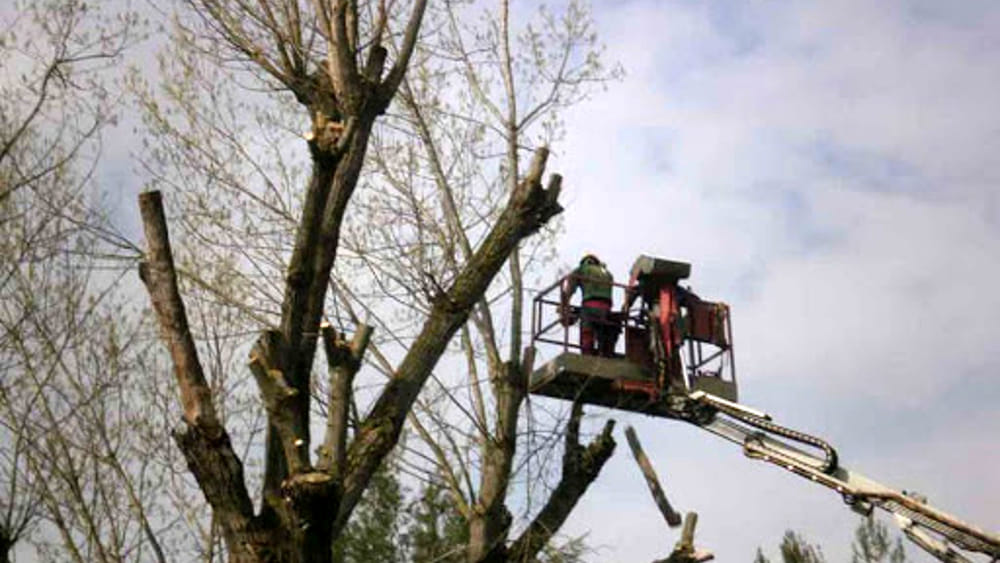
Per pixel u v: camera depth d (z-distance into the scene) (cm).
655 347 1504
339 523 807
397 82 955
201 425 782
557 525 1081
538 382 1495
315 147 865
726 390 1548
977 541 1422
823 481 1501
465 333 1146
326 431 809
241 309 1037
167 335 798
